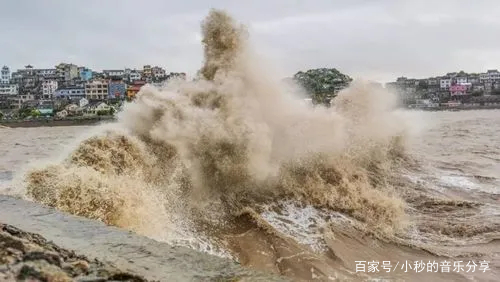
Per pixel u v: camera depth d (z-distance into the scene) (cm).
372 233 873
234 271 377
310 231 870
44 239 430
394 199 1062
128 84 13775
